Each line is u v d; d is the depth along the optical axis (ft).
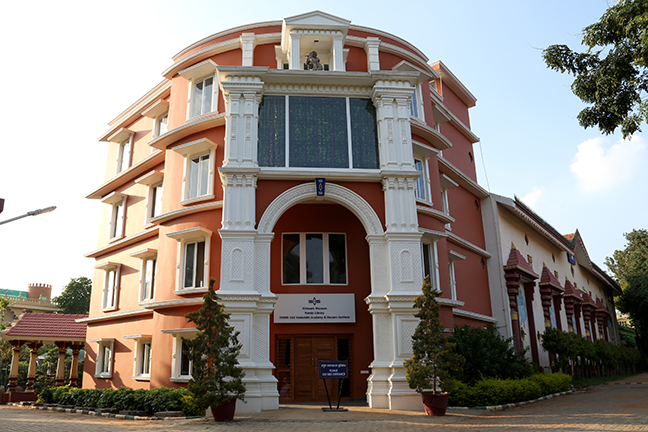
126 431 35.29
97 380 74.95
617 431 31.14
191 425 37.73
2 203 43.39
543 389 58.49
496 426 35.06
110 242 80.64
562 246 112.37
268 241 49.03
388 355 47.52
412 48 70.03
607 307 163.22
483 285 78.18
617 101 43.75
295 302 56.80
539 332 87.56
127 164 83.20
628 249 177.99
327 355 56.65
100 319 77.82
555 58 45.44
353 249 59.41
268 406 44.70
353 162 53.31
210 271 56.08
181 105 66.18
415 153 63.00
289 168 51.49
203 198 58.59
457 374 50.16
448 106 83.25
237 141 51.47
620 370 122.93
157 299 60.34
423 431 33.17
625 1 40.75
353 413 42.32
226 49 63.36
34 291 173.27
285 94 54.70
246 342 45.32
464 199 79.20
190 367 55.42
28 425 40.40
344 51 60.75
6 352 141.49
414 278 49.26
